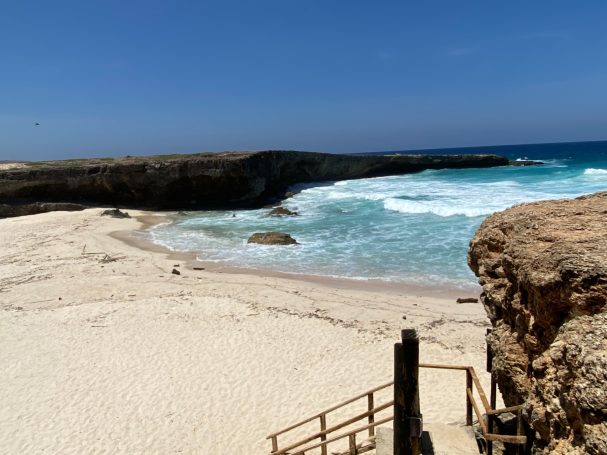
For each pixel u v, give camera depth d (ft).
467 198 113.50
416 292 58.03
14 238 99.35
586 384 12.25
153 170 142.72
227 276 67.05
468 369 23.85
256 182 149.28
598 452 11.23
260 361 41.14
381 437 22.80
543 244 19.17
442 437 22.85
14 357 43.37
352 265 70.69
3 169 160.04
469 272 63.87
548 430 14.65
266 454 30.04
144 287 62.39
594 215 21.57
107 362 41.88
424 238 82.53
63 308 55.21
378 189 156.25
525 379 18.58
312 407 34.55
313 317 50.37
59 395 37.01
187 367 40.55
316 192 163.43
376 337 44.80
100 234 101.14
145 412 34.53
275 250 82.23
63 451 30.78
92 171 145.38
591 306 14.97
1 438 32.19
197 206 147.43
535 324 17.69
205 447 30.91
